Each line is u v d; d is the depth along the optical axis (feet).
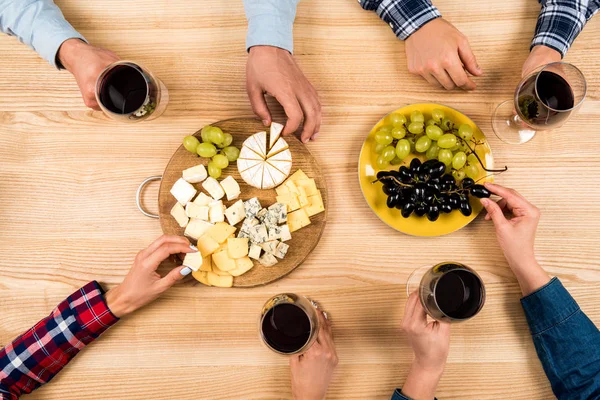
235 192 3.20
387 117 3.19
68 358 3.16
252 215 3.15
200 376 3.25
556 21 3.15
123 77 2.88
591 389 2.99
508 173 3.31
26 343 3.10
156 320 3.25
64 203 3.30
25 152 3.32
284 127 3.17
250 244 3.16
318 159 3.32
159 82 3.24
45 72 3.31
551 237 3.30
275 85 3.07
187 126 3.32
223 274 3.15
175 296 3.25
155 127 3.32
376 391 3.25
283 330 2.77
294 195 3.15
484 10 3.32
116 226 3.30
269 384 3.26
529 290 3.14
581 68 3.31
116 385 3.23
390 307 3.28
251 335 3.25
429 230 3.15
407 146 3.06
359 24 3.33
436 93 3.33
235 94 3.34
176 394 3.25
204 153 3.09
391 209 3.16
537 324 3.13
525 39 3.32
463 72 3.13
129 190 3.31
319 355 3.08
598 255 3.28
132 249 3.30
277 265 3.18
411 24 3.19
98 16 3.32
